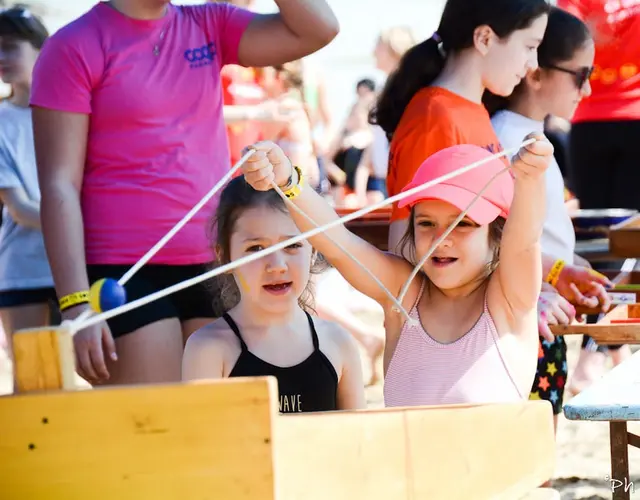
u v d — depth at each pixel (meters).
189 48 5.82
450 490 3.82
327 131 15.63
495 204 4.82
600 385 4.59
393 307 4.92
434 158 4.91
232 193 5.01
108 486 2.85
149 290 5.59
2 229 7.82
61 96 5.52
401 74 6.19
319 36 6.03
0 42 7.65
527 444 4.23
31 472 2.86
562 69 7.06
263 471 2.81
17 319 7.76
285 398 4.94
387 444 3.55
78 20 5.68
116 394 2.84
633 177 10.34
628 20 9.99
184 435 2.83
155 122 5.65
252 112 9.22
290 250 4.95
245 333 4.99
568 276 6.54
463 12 6.07
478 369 4.79
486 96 7.15
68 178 5.55
